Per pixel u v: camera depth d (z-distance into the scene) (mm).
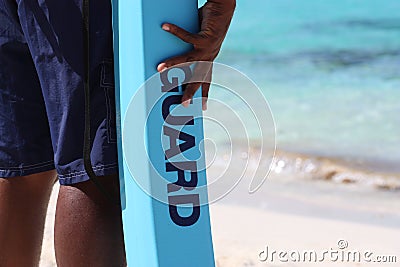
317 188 5262
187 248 1895
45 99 1911
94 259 1904
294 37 11250
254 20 12375
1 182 2072
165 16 1834
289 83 8617
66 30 1848
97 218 1892
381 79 8633
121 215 1924
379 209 4766
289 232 4137
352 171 5684
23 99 2020
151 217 1857
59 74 1871
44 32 1875
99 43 1833
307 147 6164
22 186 2088
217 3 1842
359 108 7438
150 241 1863
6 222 2104
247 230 4133
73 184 1900
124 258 1971
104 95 1845
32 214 2133
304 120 7047
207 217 1924
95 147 1846
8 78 2010
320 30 11625
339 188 5297
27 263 2156
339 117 7129
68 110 1867
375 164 5812
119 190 1893
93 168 1851
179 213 1887
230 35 11523
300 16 12562
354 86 8336
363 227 4332
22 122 2023
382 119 7035
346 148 6188
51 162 2064
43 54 1888
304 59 9867
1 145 2035
